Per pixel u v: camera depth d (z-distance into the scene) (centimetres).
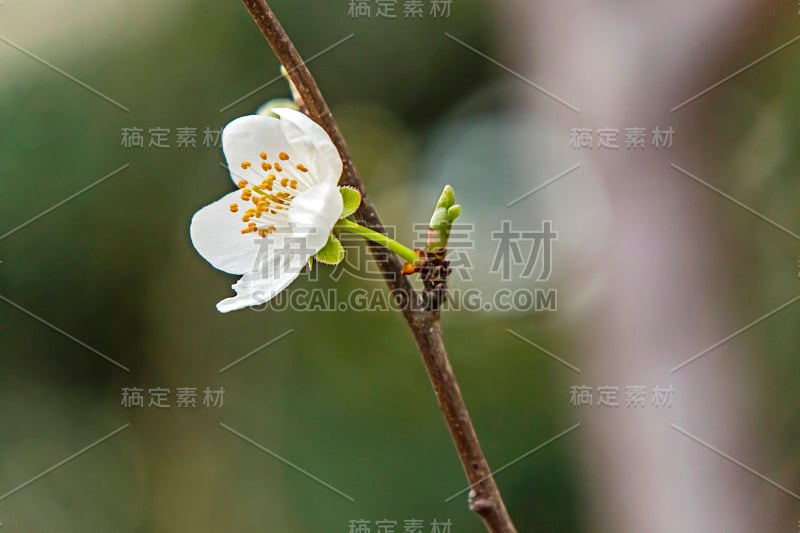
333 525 63
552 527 62
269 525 62
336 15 71
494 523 34
